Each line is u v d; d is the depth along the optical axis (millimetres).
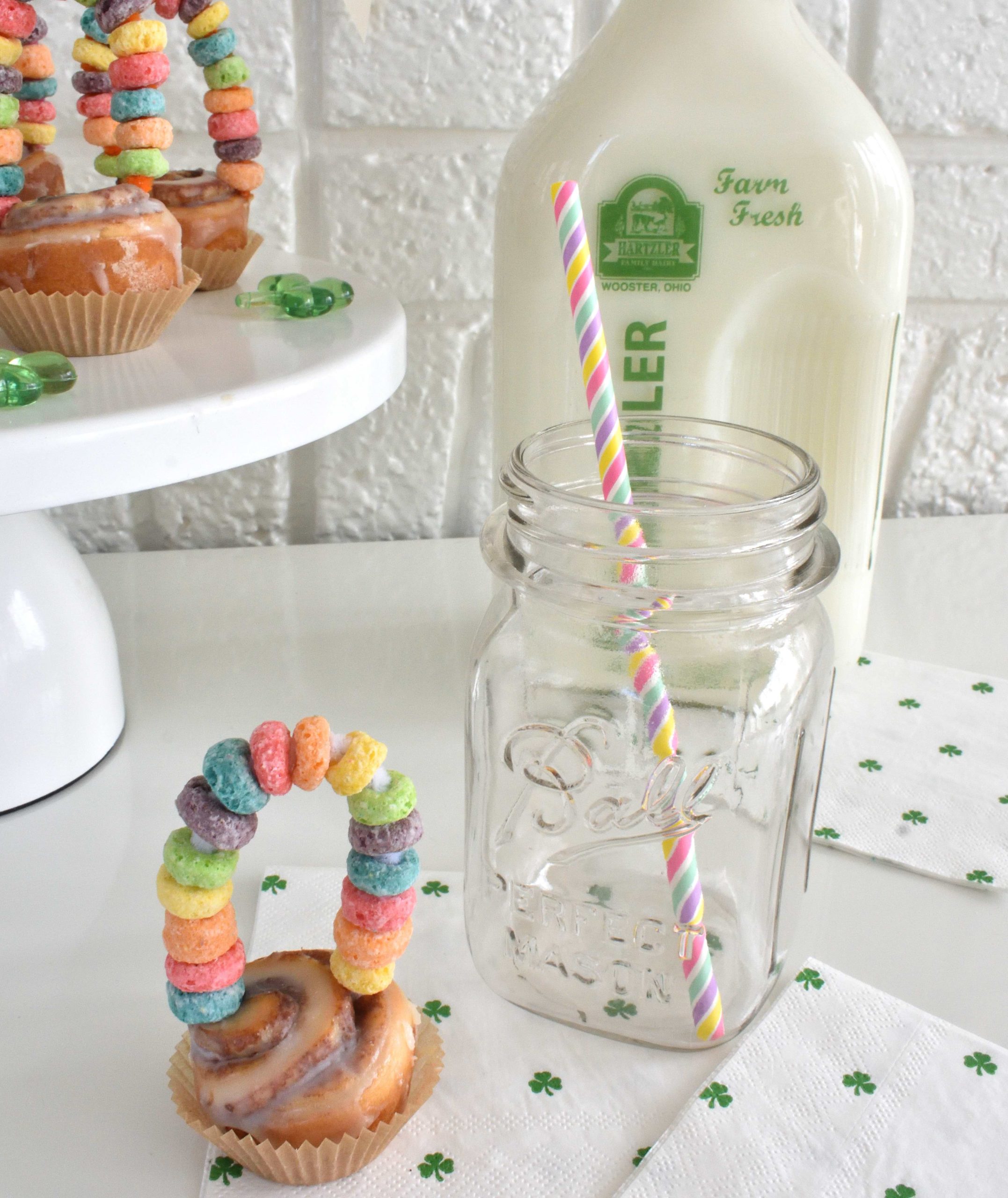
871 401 638
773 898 511
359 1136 439
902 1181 446
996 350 882
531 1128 462
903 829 570
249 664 685
